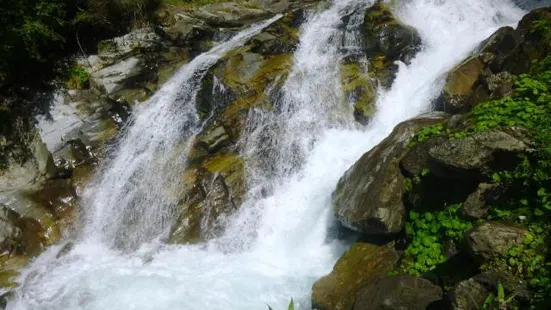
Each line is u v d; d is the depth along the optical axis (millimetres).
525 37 8711
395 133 8273
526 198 5969
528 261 5215
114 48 14891
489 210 6191
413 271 6539
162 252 9867
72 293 8555
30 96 13719
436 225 6801
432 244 6676
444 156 6469
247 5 16766
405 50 11680
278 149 10953
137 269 9211
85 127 13180
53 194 11852
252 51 13125
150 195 11172
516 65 8680
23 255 10664
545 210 5672
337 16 13328
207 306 7648
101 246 10828
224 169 10672
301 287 7941
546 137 6133
